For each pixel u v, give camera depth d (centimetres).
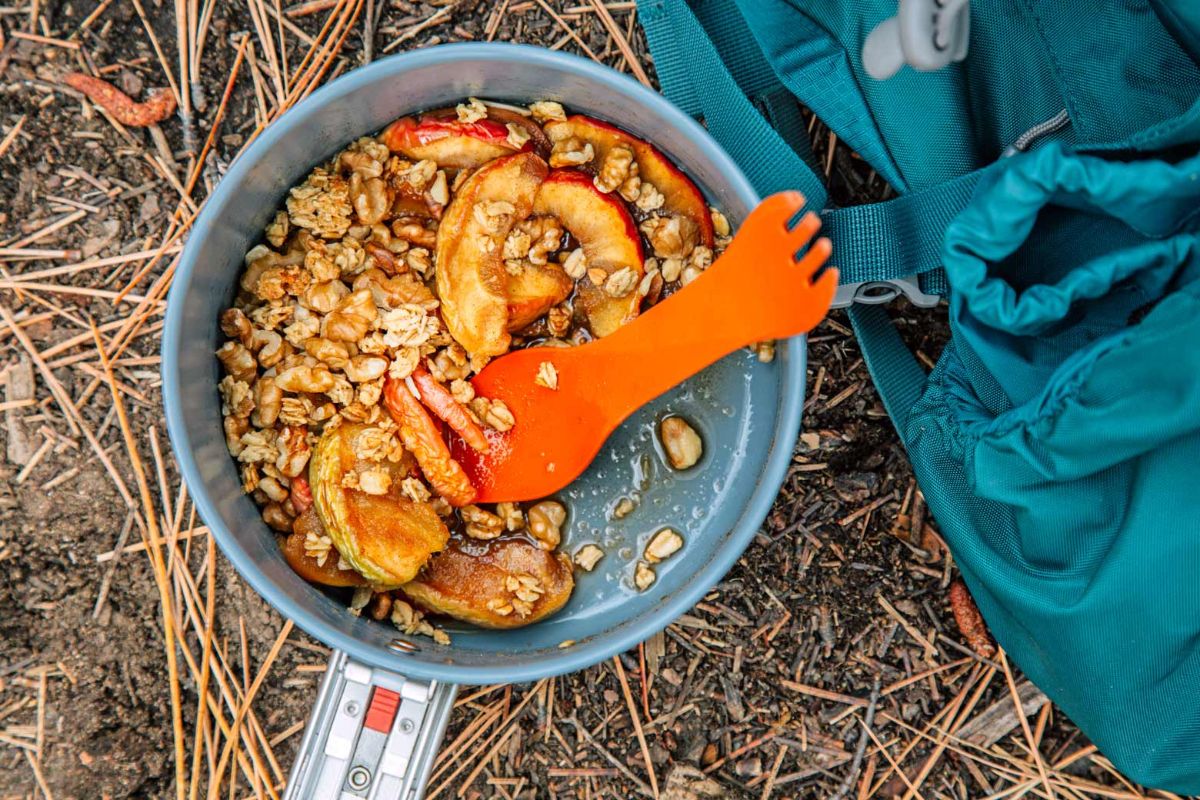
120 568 51
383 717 44
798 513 53
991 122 48
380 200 46
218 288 45
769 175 48
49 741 50
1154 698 45
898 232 47
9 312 50
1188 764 45
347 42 51
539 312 47
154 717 51
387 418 46
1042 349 45
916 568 53
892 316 52
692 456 48
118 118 50
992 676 53
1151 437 43
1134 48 43
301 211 46
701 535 48
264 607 51
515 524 47
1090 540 45
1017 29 46
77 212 50
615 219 46
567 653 43
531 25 52
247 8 51
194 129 51
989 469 45
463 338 46
